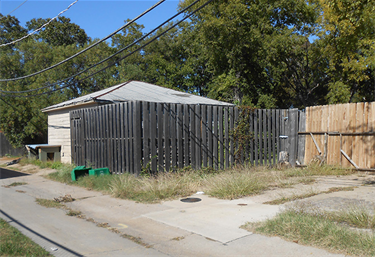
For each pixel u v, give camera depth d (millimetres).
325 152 12406
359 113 11461
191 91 35281
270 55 22719
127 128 10766
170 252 4602
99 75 30203
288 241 4723
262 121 13508
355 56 19234
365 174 10805
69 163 15430
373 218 5227
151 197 8195
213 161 12008
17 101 22688
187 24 29547
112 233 5609
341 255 4137
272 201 7254
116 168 11398
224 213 6441
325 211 5895
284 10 24219
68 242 5172
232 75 24312
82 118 13617
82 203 8109
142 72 35750
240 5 21625
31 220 6590
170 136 10875
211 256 4383
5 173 14469
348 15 11188
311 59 25344
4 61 27516
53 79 26469
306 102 27641
